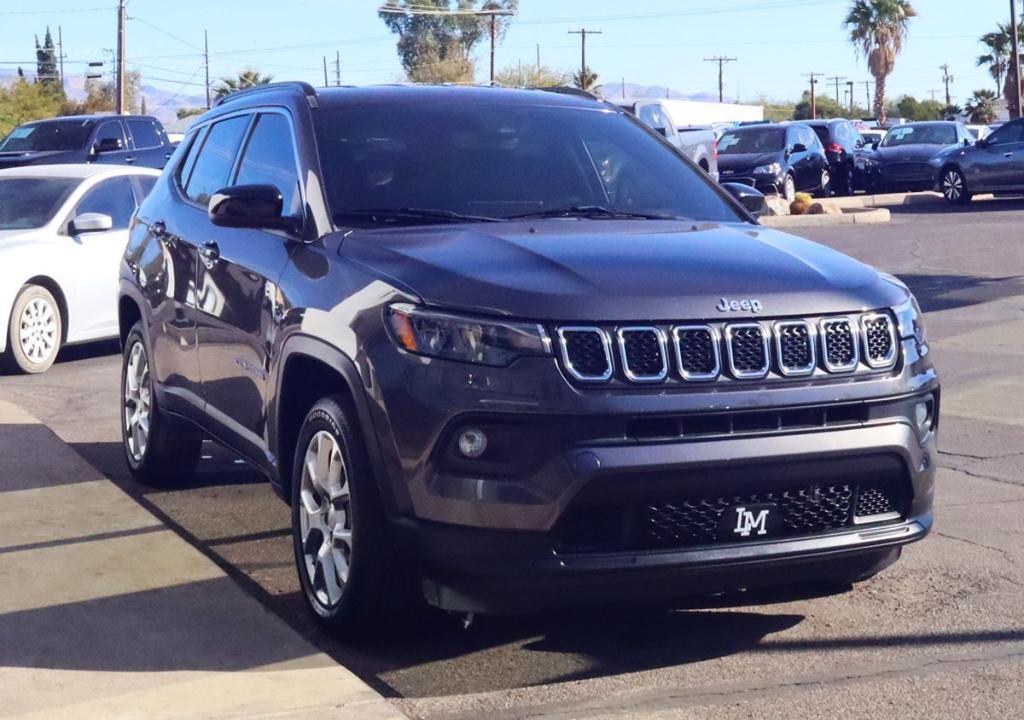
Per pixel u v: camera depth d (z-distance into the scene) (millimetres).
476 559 4137
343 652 4703
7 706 4062
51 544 5691
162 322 6574
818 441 4277
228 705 4074
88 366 11555
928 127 31312
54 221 11586
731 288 4359
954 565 5566
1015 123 25594
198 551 5602
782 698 4227
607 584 4133
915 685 4320
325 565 4742
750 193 6066
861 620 4945
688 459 4094
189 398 6316
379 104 5758
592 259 4512
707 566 4184
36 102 61750
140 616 4844
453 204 5289
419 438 4191
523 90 6281
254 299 5387
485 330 4145
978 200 27406
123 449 7848
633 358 4145
